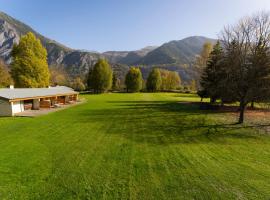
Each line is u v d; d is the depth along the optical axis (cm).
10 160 980
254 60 1773
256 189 718
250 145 1220
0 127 1719
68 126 1753
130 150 1138
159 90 7450
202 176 820
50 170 875
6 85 5250
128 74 7081
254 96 1773
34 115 2348
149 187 739
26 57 4138
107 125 1795
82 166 919
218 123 1831
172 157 1030
